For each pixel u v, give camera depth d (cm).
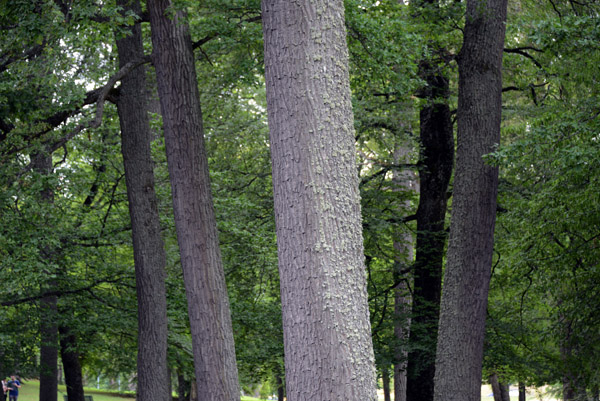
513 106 1531
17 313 1408
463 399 1022
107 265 1481
